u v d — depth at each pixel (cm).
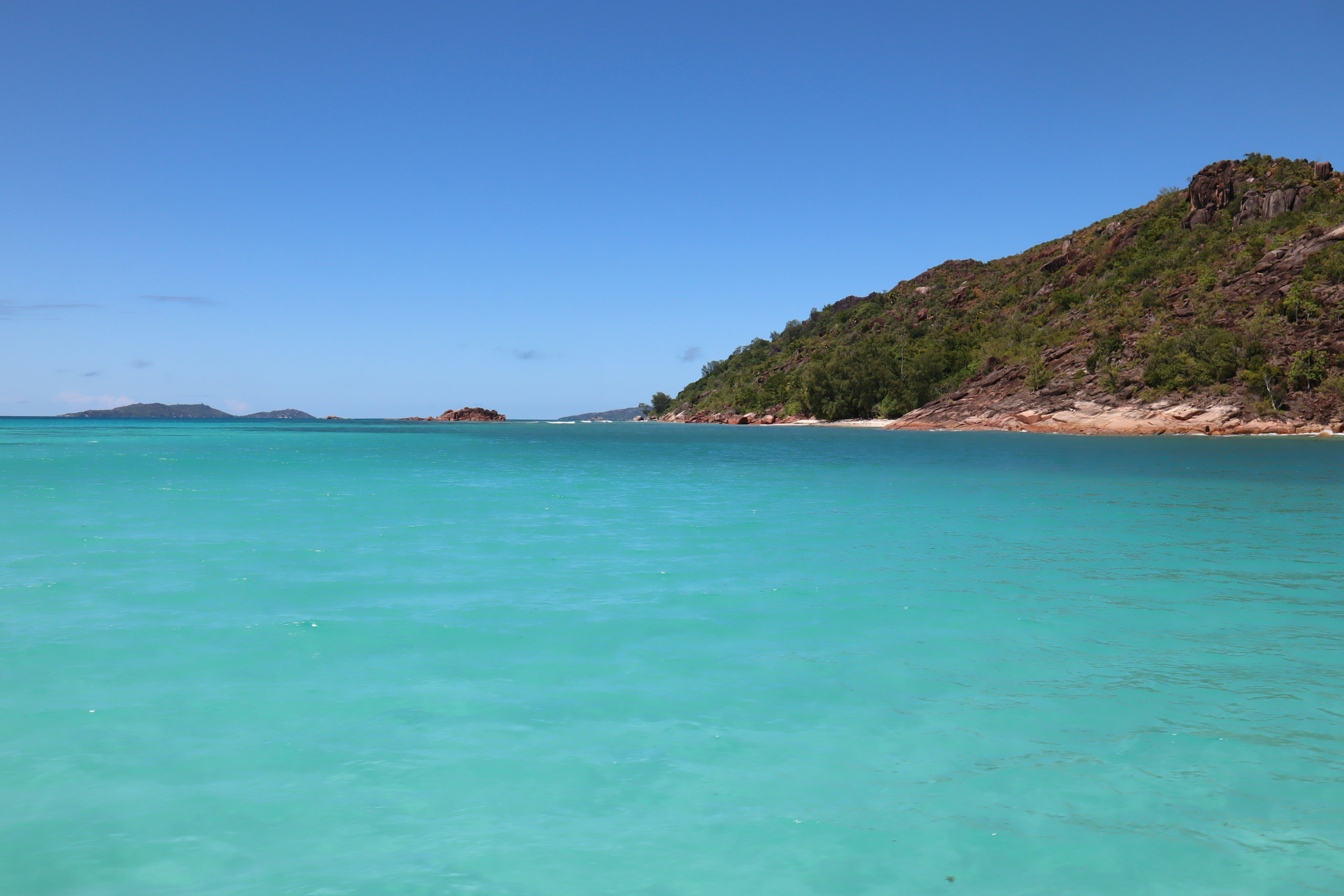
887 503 2153
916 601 1030
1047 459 4081
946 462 3934
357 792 512
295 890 408
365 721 627
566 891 410
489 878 421
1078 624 922
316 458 4272
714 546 1453
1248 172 10025
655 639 858
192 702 663
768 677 738
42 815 477
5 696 671
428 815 486
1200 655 805
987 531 1648
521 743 589
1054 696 691
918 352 11800
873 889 415
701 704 671
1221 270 8731
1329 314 7162
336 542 1470
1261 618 953
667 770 548
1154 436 6975
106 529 1616
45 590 1062
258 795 507
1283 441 5981
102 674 729
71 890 405
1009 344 10619
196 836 458
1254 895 413
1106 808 500
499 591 1083
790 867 435
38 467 3394
